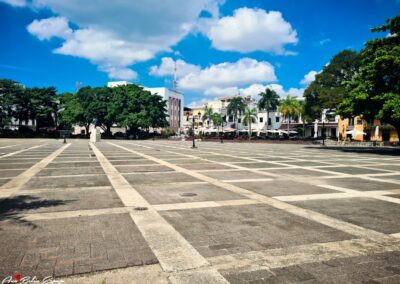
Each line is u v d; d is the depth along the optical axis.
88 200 7.10
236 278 3.40
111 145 35.38
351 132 47.72
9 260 3.77
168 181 10.01
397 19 26.19
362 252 4.18
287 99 57.66
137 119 62.72
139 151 24.97
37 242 4.37
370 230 5.12
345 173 12.52
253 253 4.10
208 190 8.51
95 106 61.78
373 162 17.67
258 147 34.50
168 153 22.95
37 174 11.27
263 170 13.16
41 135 61.06
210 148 31.19
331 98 36.50
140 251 4.10
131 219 5.58
